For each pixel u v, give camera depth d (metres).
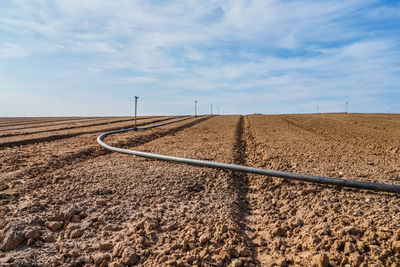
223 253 2.93
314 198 4.38
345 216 3.56
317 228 3.31
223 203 4.34
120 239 3.26
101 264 2.77
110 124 21.55
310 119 29.47
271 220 3.82
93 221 3.74
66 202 4.33
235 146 10.07
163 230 3.49
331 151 8.66
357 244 2.87
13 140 10.12
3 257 2.82
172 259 2.80
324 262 2.61
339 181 4.45
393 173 5.68
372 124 21.62
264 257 2.97
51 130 15.55
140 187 5.02
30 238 3.14
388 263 2.54
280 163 6.64
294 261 2.79
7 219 3.49
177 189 4.99
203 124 23.50
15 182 5.12
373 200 4.10
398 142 10.89
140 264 2.79
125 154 8.29
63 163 6.82
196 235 3.35
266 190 5.11
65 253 2.95
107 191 4.78
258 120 28.50
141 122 23.88
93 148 8.96
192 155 7.95
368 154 8.16
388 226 3.13
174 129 17.45
